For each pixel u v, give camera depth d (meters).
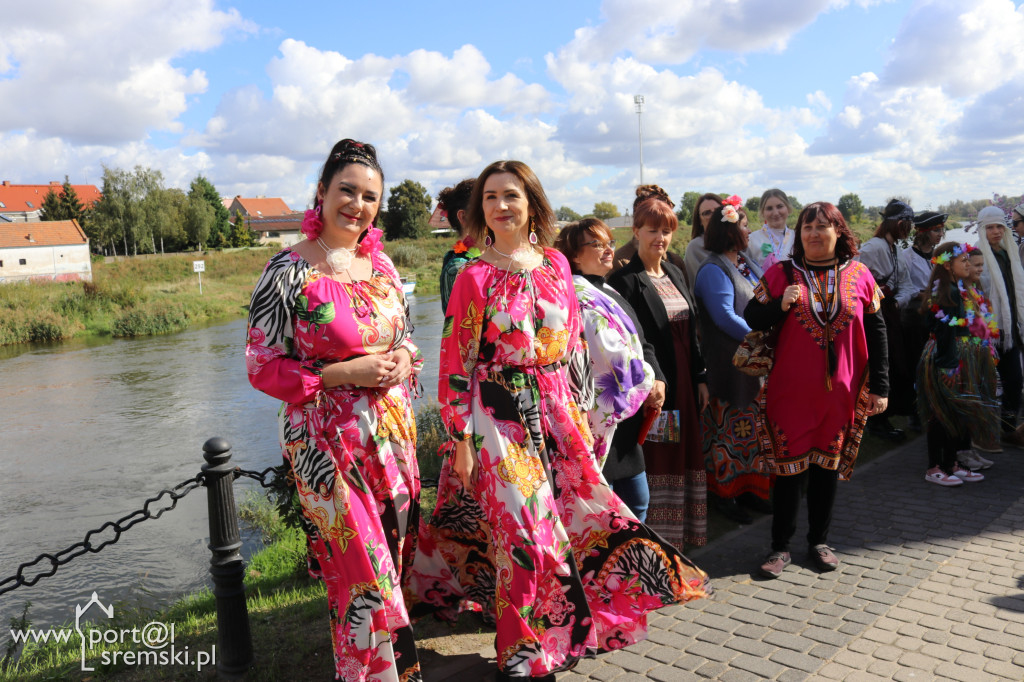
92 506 8.70
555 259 2.88
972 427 4.81
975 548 3.86
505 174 2.76
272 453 10.62
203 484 2.98
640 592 2.90
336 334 2.47
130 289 34.59
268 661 3.05
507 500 2.66
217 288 41.28
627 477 3.42
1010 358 5.68
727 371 4.32
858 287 3.56
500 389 2.74
